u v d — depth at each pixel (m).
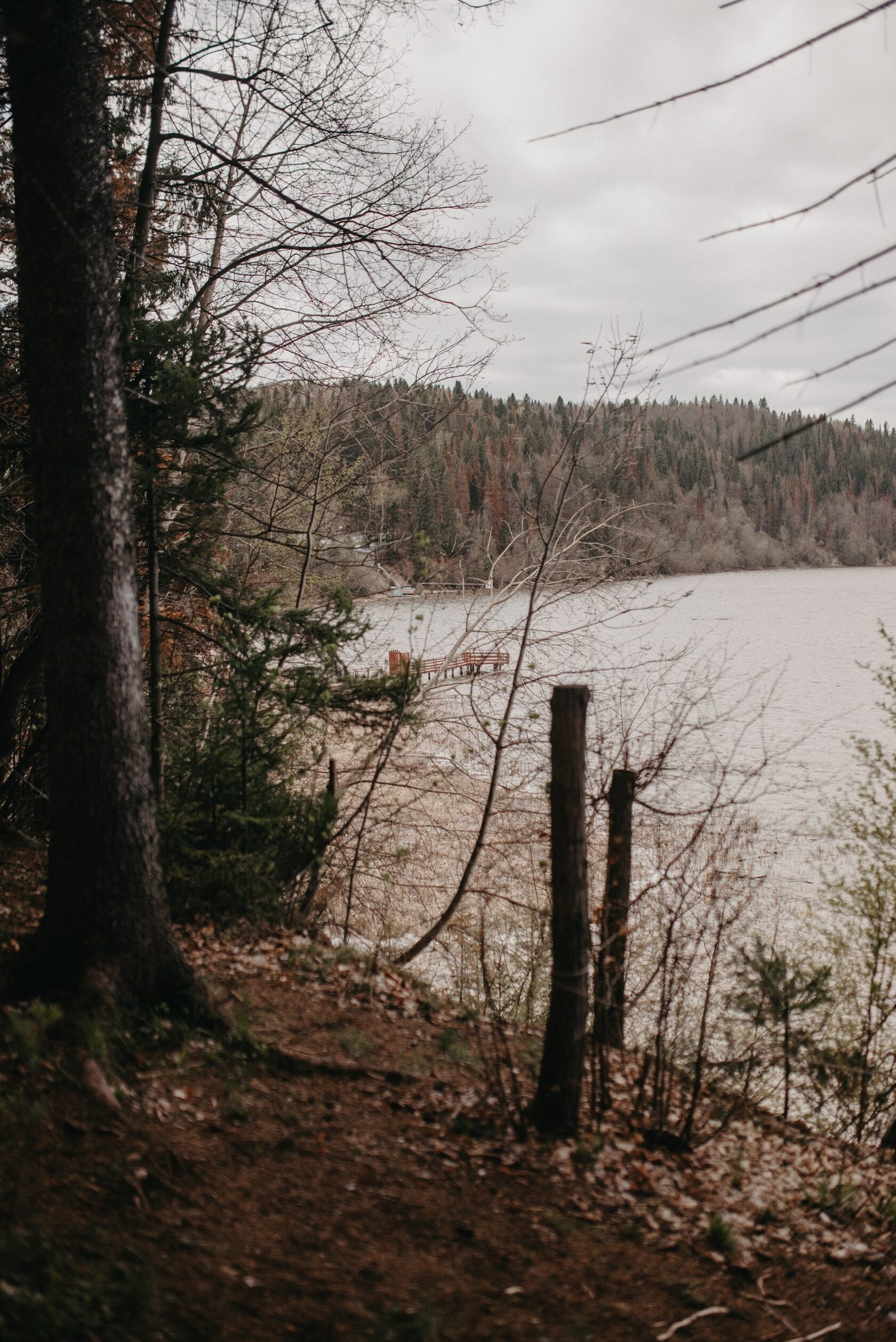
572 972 5.30
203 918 7.67
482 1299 3.70
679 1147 5.72
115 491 5.49
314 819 8.64
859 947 10.12
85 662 5.37
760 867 12.21
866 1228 5.60
